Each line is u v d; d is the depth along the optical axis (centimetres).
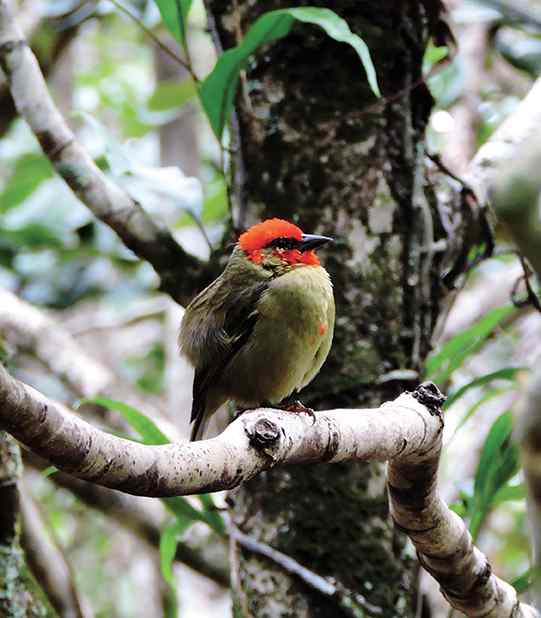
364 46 736
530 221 312
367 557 802
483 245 914
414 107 878
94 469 432
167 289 904
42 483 1673
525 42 1558
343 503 805
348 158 844
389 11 858
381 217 845
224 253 901
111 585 1686
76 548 1711
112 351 1786
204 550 1145
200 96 820
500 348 1482
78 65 2119
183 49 842
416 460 612
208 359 874
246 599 806
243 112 831
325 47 845
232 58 784
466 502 901
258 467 510
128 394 1234
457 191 908
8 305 1274
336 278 839
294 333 822
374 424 588
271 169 850
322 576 796
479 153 932
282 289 824
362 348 834
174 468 458
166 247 894
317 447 560
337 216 841
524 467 371
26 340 1258
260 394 870
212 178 1853
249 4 861
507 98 1683
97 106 1995
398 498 633
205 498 863
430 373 912
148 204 1093
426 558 665
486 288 1462
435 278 883
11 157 1670
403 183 854
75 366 1253
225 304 857
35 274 1563
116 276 1622
